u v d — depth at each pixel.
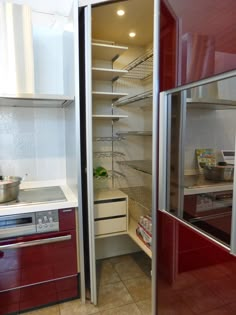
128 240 2.60
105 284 2.12
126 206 2.17
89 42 1.68
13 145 2.12
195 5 1.14
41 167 2.22
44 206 1.67
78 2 1.65
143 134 2.19
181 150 1.39
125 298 1.95
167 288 1.55
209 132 1.18
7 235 1.61
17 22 1.70
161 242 1.59
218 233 1.14
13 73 1.72
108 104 2.43
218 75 1.03
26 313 1.76
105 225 2.11
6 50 1.70
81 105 1.81
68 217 1.76
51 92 2.19
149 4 1.67
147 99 2.05
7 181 1.79
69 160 2.07
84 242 1.90
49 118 2.21
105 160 2.46
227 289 1.08
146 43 2.39
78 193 1.76
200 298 1.26
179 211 1.42
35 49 2.10
